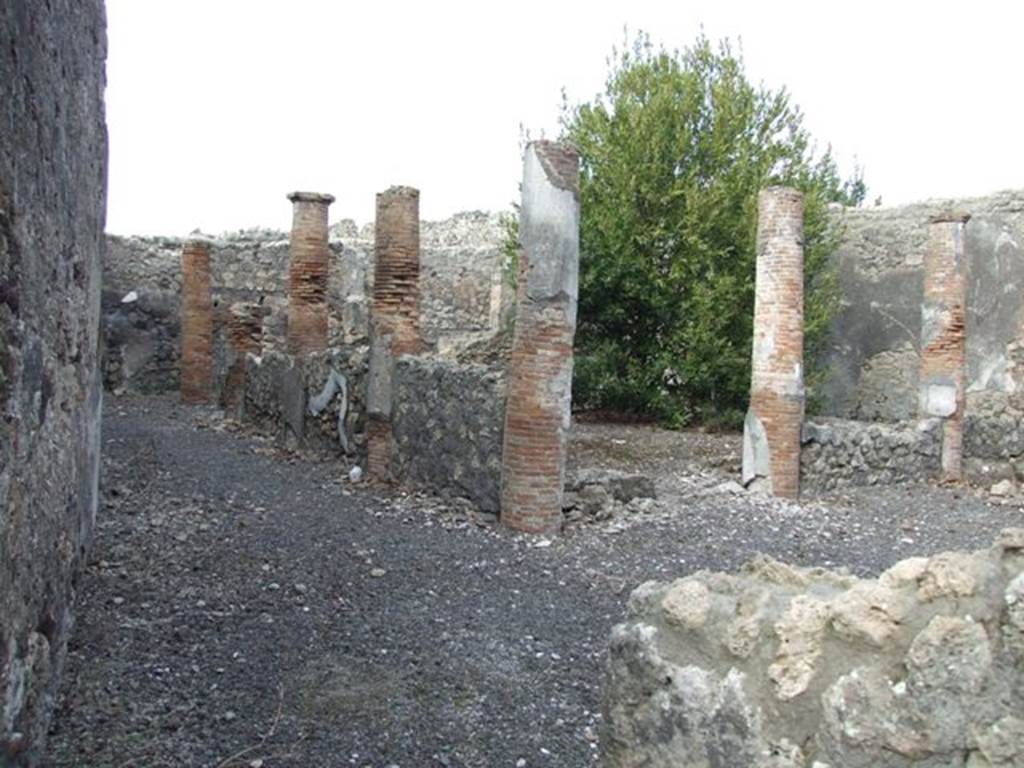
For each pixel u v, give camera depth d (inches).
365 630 169.0
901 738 71.3
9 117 96.7
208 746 121.2
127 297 623.5
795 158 541.6
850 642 76.0
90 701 130.7
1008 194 492.1
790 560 240.8
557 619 182.2
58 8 125.1
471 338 610.9
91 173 162.4
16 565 101.0
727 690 82.3
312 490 295.6
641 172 518.9
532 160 255.4
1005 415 421.4
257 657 152.6
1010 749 65.8
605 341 530.6
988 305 498.6
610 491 290.7
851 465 358.3
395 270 313.7
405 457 302.0
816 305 523.5
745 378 506.0
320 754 121.1
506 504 256.8
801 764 76.9
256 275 669.9
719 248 518.3
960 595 70.7
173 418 487.8
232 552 213.0
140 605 172.1
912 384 528.1
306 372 369.1
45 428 119.4
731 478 354.3
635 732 90.0
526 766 121.8
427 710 137.2
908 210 532.1
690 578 91.6
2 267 94.6
